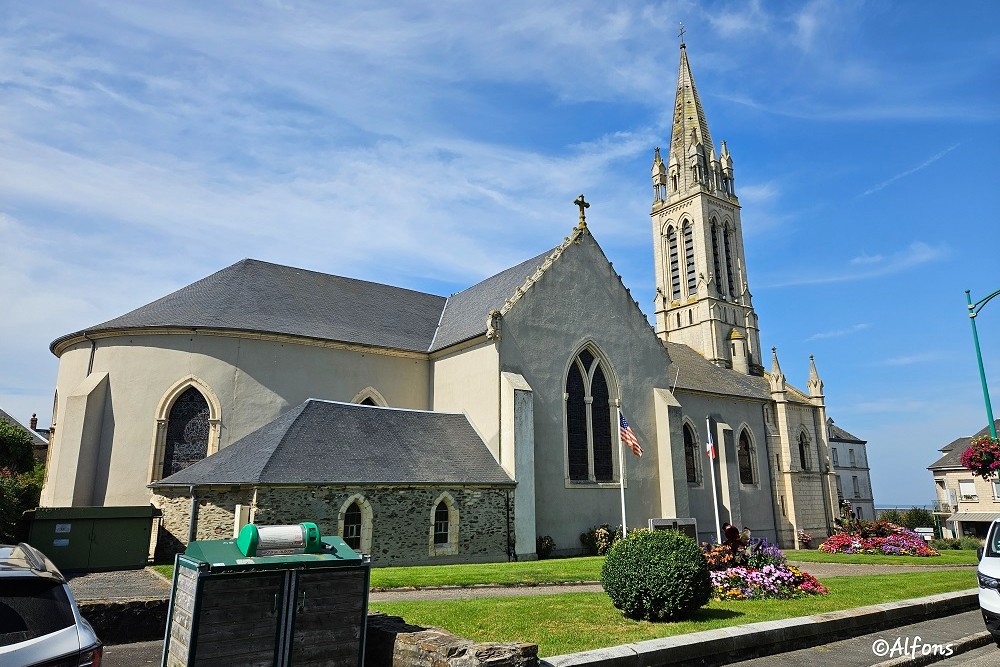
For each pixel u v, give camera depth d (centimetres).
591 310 3428
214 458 2503
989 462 2220
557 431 3125
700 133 7462
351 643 862
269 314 3197
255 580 809
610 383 3419
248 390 2939
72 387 3022
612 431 3356
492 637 1136
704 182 7169
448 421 3033
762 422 4694
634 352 3559
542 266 3294
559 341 3250
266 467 2236
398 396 3388
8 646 664
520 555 2708
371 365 3334
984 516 5938
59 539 2105
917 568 2583
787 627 1199
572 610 1374
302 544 873
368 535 2341
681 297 7119
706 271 6838
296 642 820
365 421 2738
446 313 4006
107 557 2148
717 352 6538
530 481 2833
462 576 1986
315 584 849
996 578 1290
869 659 1128
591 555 3025
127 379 2886
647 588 1283
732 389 4631
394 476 2467
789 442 4728
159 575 1977
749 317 6956
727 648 1100
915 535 3541
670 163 7575
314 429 2538
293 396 3047
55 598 750
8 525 2086
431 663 855
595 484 3194
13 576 736
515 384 2927
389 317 3709
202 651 760
